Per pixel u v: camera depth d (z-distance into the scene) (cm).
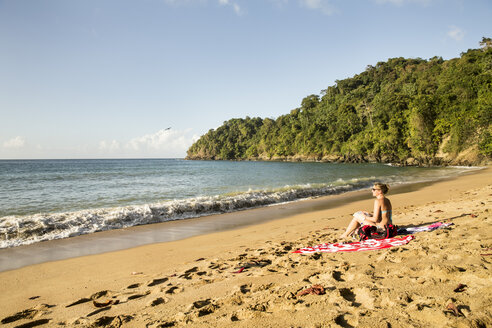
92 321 298
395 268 345
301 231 815
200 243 750
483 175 2545
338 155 9306
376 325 214
